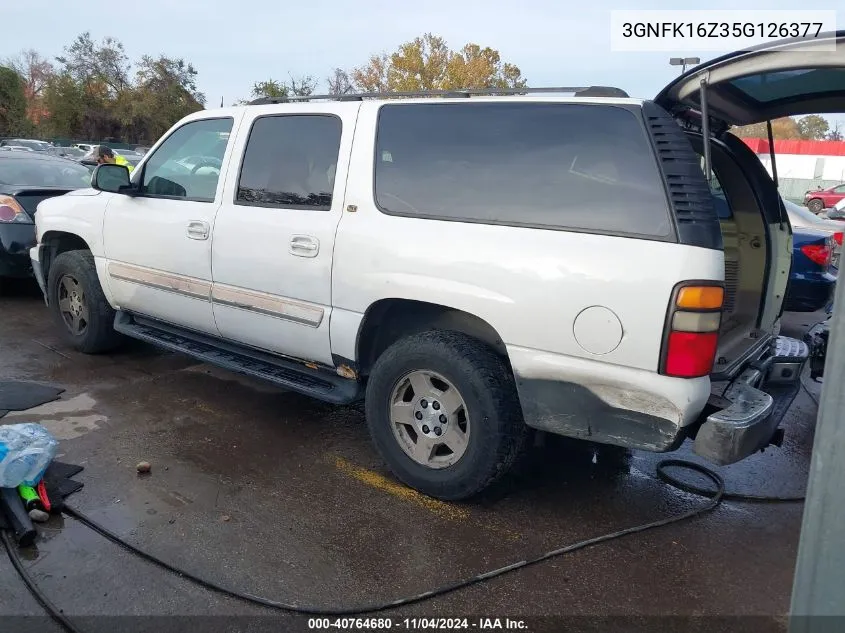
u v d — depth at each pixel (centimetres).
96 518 326
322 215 374
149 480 364
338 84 4422
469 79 3812
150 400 473
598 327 290
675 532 336
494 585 290
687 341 277
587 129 306
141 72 5309
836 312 172
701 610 279
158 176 475
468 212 328
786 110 369
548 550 316
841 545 176
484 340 344
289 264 383
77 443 402
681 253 276
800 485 394
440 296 327
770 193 398
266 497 353
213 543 310
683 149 287
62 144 4216
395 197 352
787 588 295
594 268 290
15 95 4503
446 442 342
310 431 436
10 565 290
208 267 429
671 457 422
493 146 329
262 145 413
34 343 586
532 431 382
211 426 436
